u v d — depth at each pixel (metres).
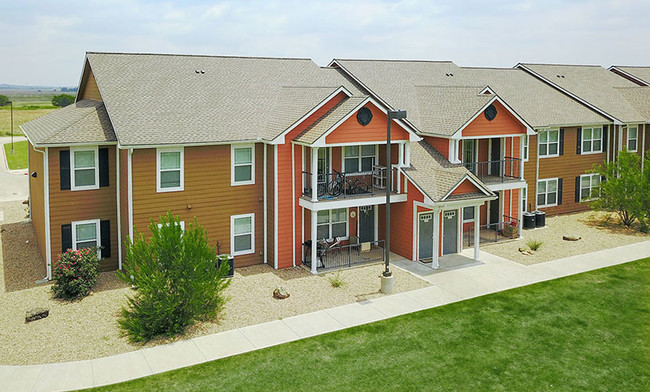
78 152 20.22
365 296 19.02
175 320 16.09
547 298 18.84
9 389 12.80
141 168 19.75
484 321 16.91
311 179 22.39
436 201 21.30
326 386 13.09
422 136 25.75
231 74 25.42
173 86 23.30
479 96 25.06
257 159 22.08
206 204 21.25
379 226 25.08
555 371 13.84
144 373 13.66
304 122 21.64
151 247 16.33
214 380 13.34
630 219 29.22
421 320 16.95
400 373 13.71
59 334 15.75
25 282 20.06
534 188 30.45
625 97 36.59
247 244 22.47
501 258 23.61
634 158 29.16
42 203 21.28
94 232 20.95
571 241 26.41
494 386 13.12
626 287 19.88
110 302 18.14
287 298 18.75
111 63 23.73
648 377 13.53
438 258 23.27
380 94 27.39
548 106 32.62
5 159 55.75
